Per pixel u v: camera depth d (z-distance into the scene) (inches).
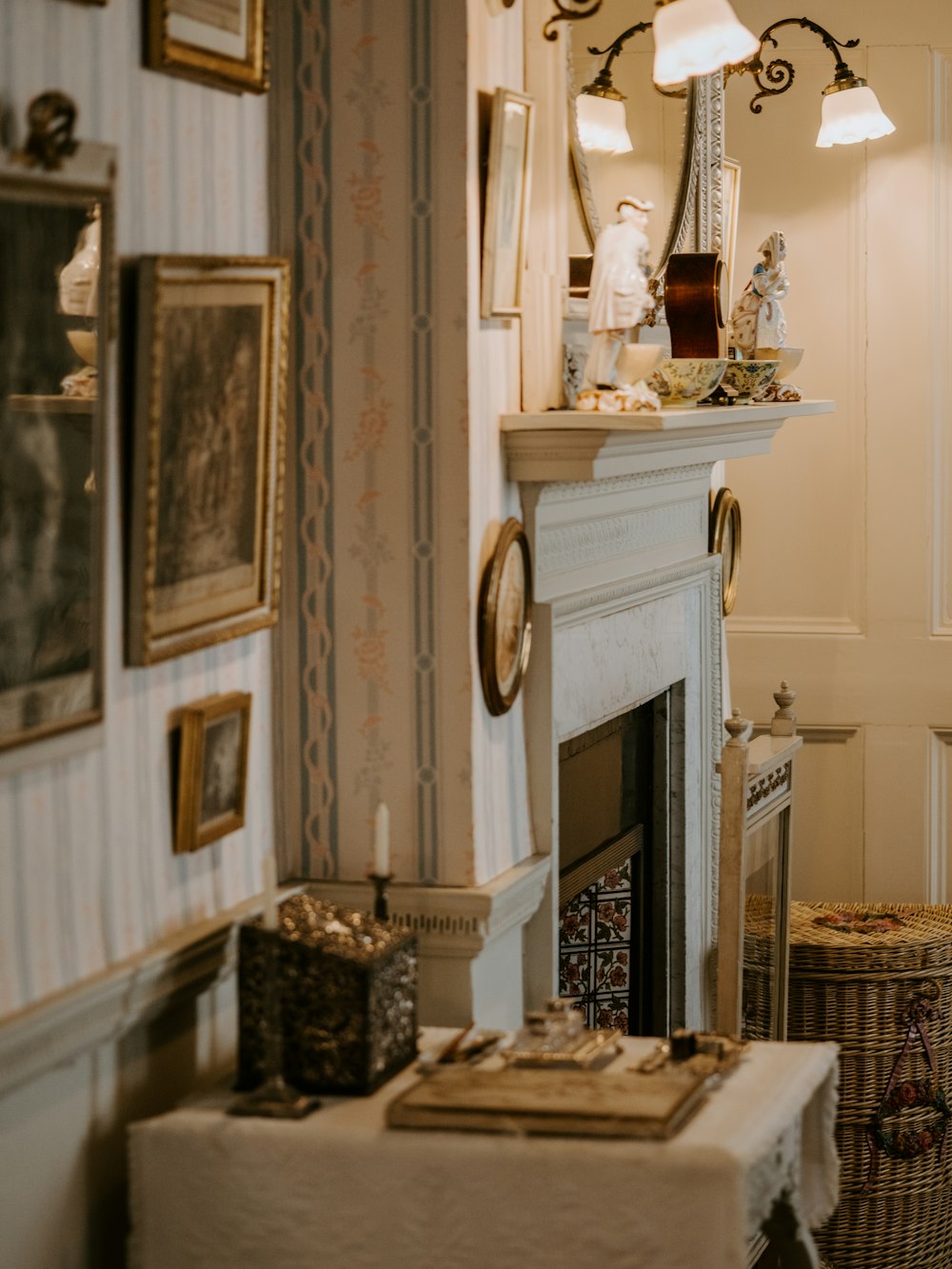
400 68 96.8
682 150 137.3
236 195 93.2
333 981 80.8
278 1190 77.6
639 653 133.6
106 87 78.7
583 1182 74.0
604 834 135.1
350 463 100.1
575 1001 137.7
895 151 172.6
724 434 130.4
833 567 177.9
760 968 149.3
